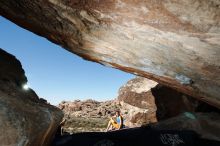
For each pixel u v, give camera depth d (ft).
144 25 12.71
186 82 18.16
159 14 11.35
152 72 19.48
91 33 15.94
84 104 206.28
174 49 13.85
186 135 16.01
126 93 61.98
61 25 16.44
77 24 15.46
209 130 19.21
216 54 12.50
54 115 10.08
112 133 15.43
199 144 16.85
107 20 13.62
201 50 12.75
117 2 11.75
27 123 8.17
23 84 11.85
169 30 12.16
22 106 8.65
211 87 16.85
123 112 62.18
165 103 38.52
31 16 16.80
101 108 174.29
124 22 13.15
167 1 10.28
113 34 14.98
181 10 10.43
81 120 114.11
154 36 13.37
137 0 11.06
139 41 14.76
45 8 14.56
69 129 88.58
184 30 11.66
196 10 10.02
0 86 9.25
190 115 21.07
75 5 13.35
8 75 11.35
